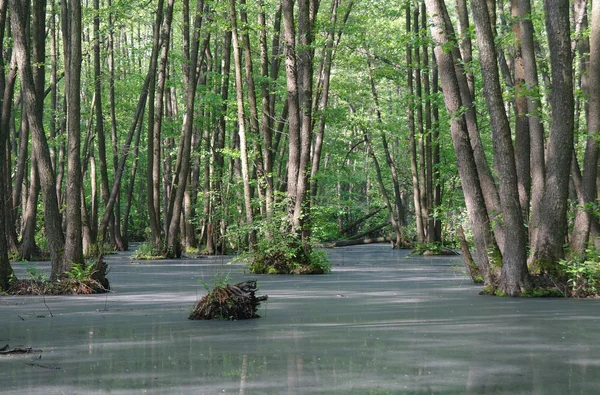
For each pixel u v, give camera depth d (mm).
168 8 33250
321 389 6051
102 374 6715
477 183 15211
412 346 8234
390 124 43719
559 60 14578
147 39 50031
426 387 6121
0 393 5969
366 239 48031
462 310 11922
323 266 22125
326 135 49375
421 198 38438
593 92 16266
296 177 22656
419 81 37219
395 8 39844
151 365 7152
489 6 20016
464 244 18609
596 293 14008
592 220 17797
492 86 14266
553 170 14773
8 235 31531
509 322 10367
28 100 15727
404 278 19812
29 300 14008
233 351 7949
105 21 35750
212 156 36594
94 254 32125
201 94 35438
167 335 9203
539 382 6316
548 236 14766
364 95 41844
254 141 25000
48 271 22344
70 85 15688
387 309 12117
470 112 16297
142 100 34656
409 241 43750
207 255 34812
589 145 16109
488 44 14367
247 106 32125
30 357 7652
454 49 17438
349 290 15914
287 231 22391
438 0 15391
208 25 26688
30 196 30438
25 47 15812
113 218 42406
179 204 32375
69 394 5918
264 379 6457
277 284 17688
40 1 25297
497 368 6949
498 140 14297
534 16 17469
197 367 7039
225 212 33062
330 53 31734
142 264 27359
